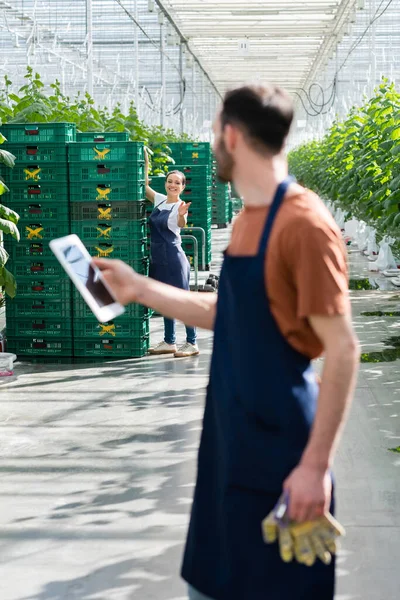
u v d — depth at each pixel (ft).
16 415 20.45
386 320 32.55
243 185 6.86
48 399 21.90
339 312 6.37
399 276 42.70
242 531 6.88
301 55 105.91
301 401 6.78
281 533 6.50
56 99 38.68
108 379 24.08
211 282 38.75
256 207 6.85
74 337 27.02
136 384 23.41
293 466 6.77
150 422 19.72
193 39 94.94
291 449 6.77
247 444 6.82
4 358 24.80
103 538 13.37
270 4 71.77
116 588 11.73
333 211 75.36
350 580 11.85
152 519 14.10
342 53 92.99
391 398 21.56
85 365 26.00
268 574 6.81
